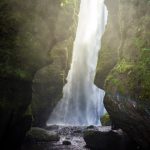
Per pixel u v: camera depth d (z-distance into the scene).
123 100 19.73
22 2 20.11
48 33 22.25
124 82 20.16
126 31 23.08
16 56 19.73
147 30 19.95
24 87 20.41
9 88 19.09
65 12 25.31
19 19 19.95
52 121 50.28
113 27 28.81
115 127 27.81
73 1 29.61
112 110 22.30
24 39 20.31
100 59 29.38
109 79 22.47
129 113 19.61
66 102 55.19
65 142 27.53
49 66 35.44
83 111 56.97
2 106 18.39
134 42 21.09
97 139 25.52
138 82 18.38
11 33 19.62
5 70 18.73
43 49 21.88
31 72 20.97
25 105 21.20
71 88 57.59
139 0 21.41
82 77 59.38
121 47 23.59
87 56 61.62
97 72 28.94
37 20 21.03
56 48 36.62
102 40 30.64
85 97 58.16
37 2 20.84
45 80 34.62
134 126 20.12
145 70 18.31
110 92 21.73
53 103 37.75
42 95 34.62
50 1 21.70
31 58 20.80
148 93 17.17
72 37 40.00
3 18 19.20
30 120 23.00
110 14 29.84
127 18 23.11
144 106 17.34
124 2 23.72
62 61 36.75
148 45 19.48
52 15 22.33
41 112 35.59
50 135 29.38
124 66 21.02
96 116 57.41
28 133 28.30
